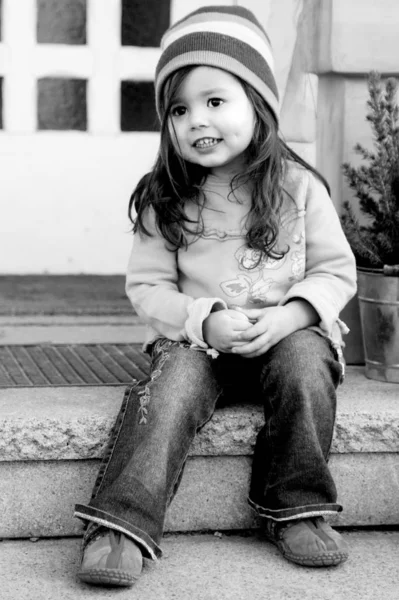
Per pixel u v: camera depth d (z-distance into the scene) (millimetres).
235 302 2426
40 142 4004
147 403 2195
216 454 2363
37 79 3969
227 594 2072
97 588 2086
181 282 2510
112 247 4121
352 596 2076
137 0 3980
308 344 2291
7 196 4012
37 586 2092
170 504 2311
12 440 2287
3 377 2779
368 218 2959
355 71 2902
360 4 2879
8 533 2346
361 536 2422
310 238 2473
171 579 2139
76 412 2373
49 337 3275
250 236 2400
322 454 2230
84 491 2357
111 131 4047
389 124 2783
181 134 2363
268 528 2301
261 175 2408
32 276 4051
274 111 2443
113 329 3402
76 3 3949
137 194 2525
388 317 2676
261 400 2473
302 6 2936
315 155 2996
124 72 4023
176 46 2373
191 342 2342
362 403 2484
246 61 2369
